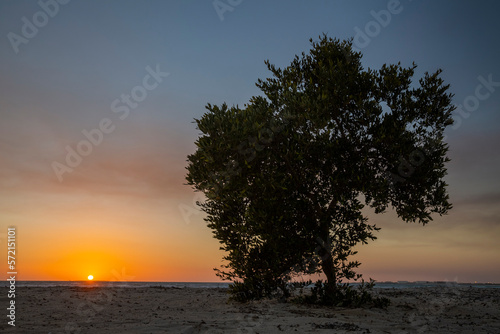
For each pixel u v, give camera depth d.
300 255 11.71
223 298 14.76
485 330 8.06
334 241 12.29
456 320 9.60
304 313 10.27
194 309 11.02
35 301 11.85
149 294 15.81
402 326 8.48
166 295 15.68
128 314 9.71
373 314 10.38
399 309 11.67
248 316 9.47
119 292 16.30
